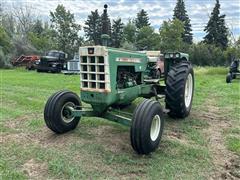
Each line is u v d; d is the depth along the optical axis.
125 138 4.86
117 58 4.56
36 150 4.37
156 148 4.37
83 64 4.50
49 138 4.88
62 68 21.14
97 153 4.24
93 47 4.35
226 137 5.03
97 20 47.50
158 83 6.29
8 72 21.05
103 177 3.60
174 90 5.66
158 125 4.36
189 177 3.62
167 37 40.84
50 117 4.84
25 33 49.66
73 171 3.70
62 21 49.31
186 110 6.03
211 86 11.61
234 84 12.55
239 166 3.96
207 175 3.69
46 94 9.09
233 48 32.19
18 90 10.00
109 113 4.66
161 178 3.58
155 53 6.61
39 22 55.62
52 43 46.81
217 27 46.47
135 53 5.22
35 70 24.08
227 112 6.81
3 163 3.94
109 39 4.80
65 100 4.96
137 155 4.21
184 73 5.74
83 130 5.24
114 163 3.95
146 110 4.09
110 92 4.42
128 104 5.89
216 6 46.41
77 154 4.20
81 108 5.16
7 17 50.81
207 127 5.62
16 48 32.44
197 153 4.29
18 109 6.96
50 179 3.55
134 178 3.58
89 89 4.49
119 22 47.69
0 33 30.89
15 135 5.07
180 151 4.36
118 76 4.71
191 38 55.41
